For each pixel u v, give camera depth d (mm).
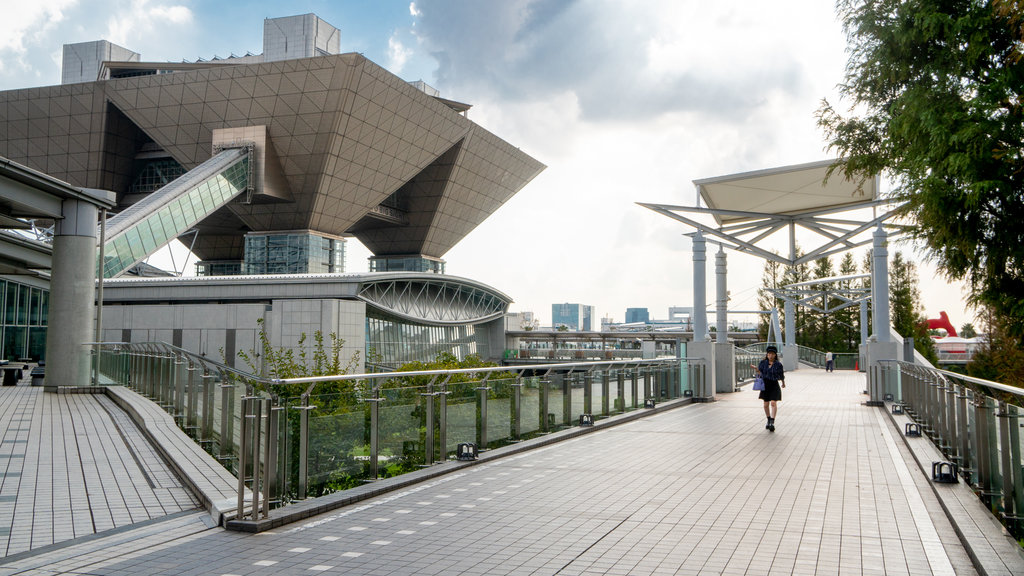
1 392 22859
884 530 6688
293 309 50781
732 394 25609
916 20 10680
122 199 75875
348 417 8430
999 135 9742
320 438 7980
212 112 67250
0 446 11758
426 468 9695
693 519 7141
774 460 10727
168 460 10516
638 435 13742
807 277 79312
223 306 52125
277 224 73438
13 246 28672
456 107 84750
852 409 19281
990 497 7238
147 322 53250
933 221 10938
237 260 91938
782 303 80250
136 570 5562
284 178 69938
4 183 21016
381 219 84500
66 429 13789
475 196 91188
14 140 72125
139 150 75000
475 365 21047
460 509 7605
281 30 80562
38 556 6031
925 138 10914
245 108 66250
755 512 7422
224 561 5797
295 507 7316
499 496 8242
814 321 79438
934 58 11117
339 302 50906
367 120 67250
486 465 10305
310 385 7766
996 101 9820
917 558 5809
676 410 19094
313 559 5852
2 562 5836
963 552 5969
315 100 64375
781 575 5391
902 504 7754
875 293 22188
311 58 62375
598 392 15656
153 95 67125
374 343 59656
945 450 10453
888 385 19812
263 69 63688
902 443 12531
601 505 7773
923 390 13281
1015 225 10266
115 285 56062
